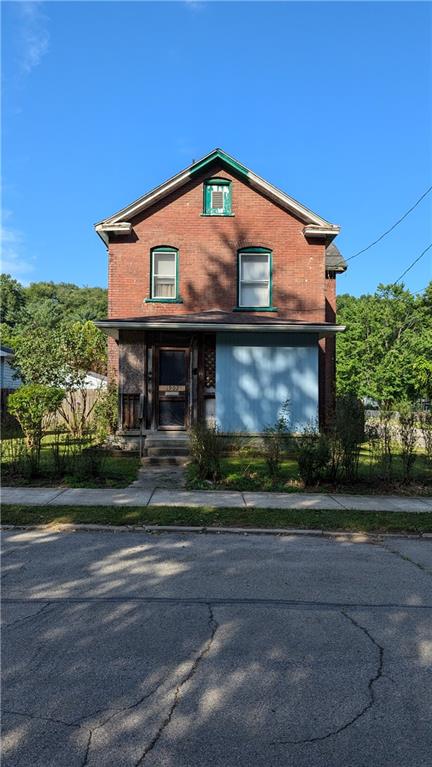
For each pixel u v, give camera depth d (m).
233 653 3.89
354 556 6.47
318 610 4.74
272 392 14.60
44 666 3.68
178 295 17.05
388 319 42.03
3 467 11.19
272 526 7.71
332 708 3.22
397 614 4.68
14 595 5.02
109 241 17.14
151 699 3.29
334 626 4.39
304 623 4.45
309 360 14.66
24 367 17.98
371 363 40.19
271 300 17.08
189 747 2.85
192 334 14.98
